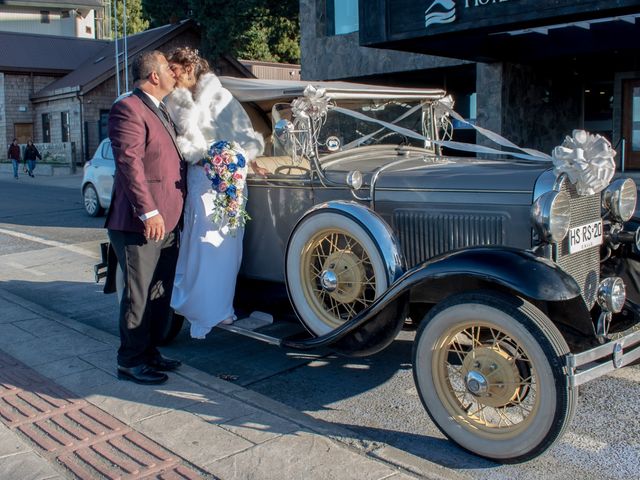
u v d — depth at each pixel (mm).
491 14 9789
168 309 4445
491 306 3162
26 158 24375
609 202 4086
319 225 4035
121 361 4223
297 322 4473
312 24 16422
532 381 3525
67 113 28156
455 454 3449
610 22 10688
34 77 30266
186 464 3189
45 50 31422
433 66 14344
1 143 30031
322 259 4277
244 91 4750
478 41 11688
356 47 15648
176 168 4234
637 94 14180
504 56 12195
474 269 3238
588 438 3619
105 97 27547
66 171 25719
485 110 13039
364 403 4141
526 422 3150
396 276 3750
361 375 4605
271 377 4594
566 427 3068
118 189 4098
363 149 4879
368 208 3965
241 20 27141
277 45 28875
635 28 10586
